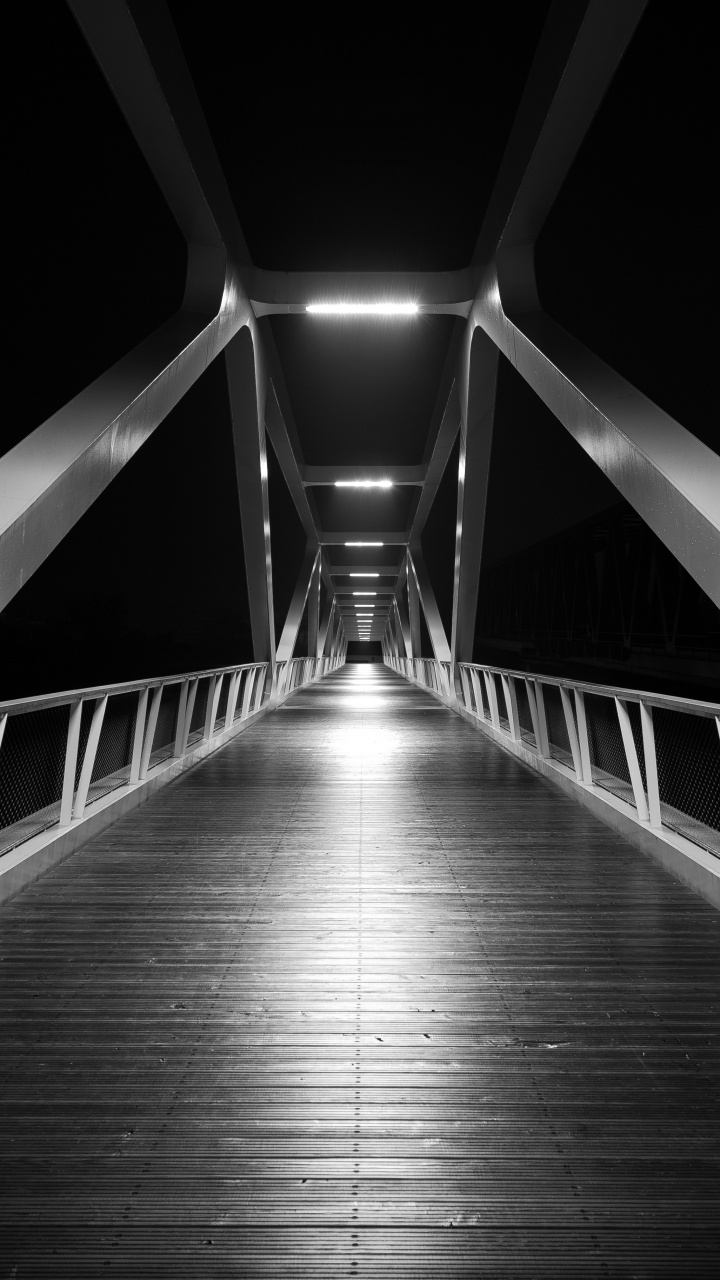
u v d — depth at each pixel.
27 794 6.03
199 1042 2.47
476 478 12.27
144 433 5.82
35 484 4.24
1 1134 2.00
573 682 6.08
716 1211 1.74
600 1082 2.25
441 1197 1.79
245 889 4.00
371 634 80.81
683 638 27.89
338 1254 1.62
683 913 3.65
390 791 6.65
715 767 8.18
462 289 10.33
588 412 5.34
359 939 3.34
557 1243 1.66
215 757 8.73
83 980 2.91
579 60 5.51
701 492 3.99
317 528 25.44
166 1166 1.88
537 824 5.45
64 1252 1.61
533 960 3.13
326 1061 2.37
